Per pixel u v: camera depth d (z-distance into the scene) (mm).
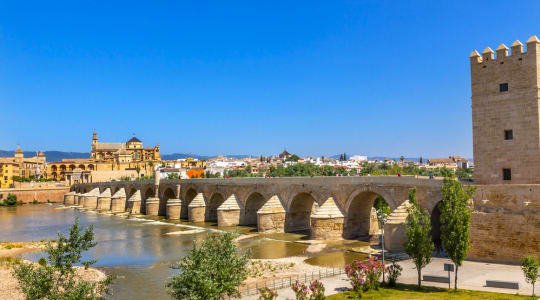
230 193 90562
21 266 26562
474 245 43688
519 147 45062
